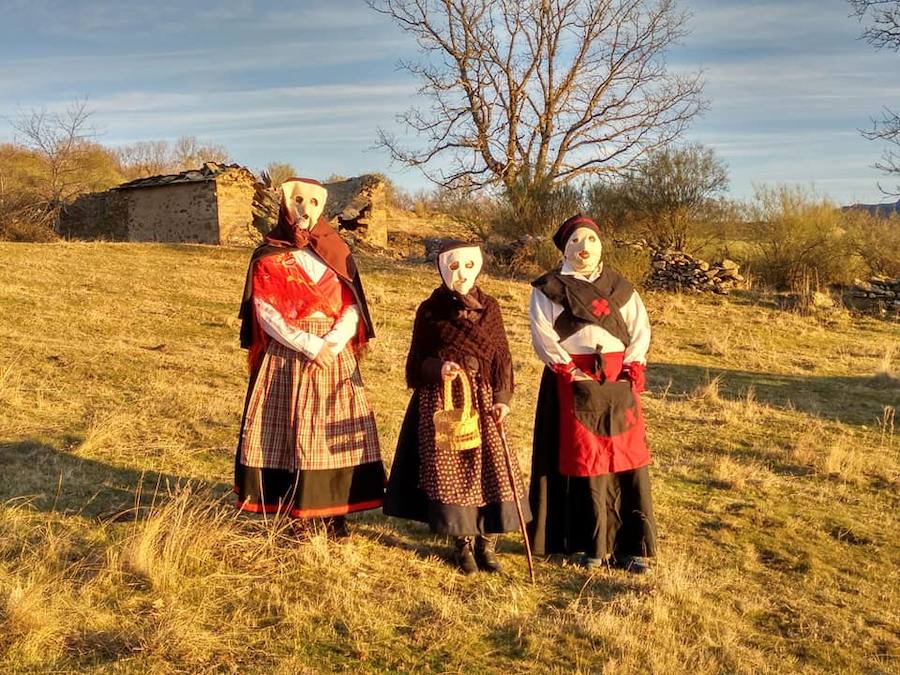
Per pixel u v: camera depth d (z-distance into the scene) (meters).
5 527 4.69
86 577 4.27
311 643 3.89
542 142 30.89
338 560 4.70
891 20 22.34
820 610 4.73
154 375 8.66
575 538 4.96
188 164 64.06
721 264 21.73
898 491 7.00
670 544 5.50
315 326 4.77
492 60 30.20
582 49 30.14
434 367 4.63
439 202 28.06
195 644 3.77
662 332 15.72
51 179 38.34
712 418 9.28
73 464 5.86
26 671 3.48
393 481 4.80
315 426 4.71
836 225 22.62
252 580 4.41
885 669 4.11
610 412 4.82
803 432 8.87
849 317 18.77
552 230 23.84
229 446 6.61
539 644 4.04
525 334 13.91
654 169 24.97
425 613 4.25
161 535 4.60
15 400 7.21
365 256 24.34
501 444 4.67
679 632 4.29
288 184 4.84
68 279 14.57
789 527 5.96
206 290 15.23
